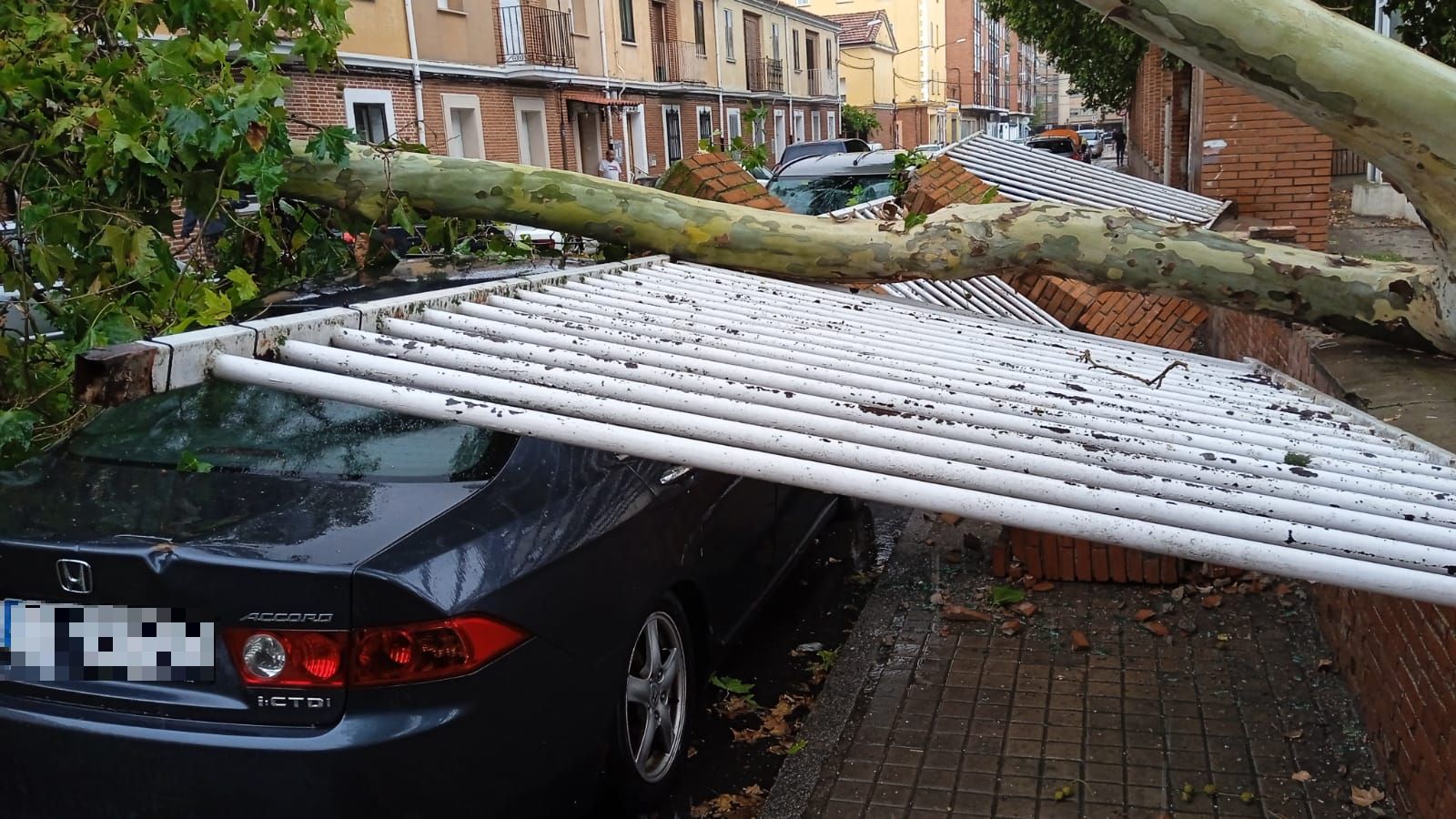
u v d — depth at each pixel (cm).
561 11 2572
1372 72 285
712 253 448
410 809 241
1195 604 451
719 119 3681
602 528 302
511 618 258
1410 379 380
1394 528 200
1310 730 351
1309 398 380
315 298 369
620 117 2964
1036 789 326
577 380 217
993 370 318
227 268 445
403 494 277
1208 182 846
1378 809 307
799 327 346
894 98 5878
